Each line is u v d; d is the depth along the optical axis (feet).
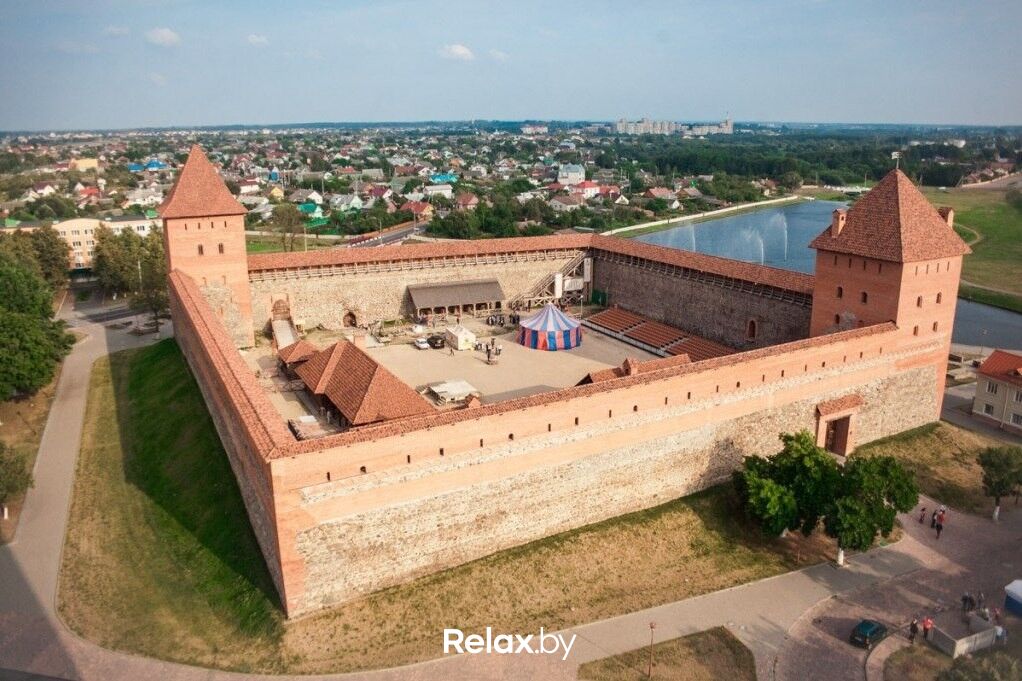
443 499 135.54
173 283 239.71
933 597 138.10
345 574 128.26
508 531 144.15
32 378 222.69
